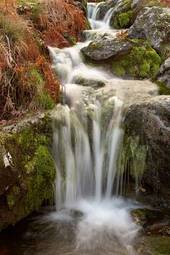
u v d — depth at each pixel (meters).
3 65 5.56
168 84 6.10
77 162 5.48
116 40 7.16
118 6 9.01
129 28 7.99
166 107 5.06
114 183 5.62
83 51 7.25
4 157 4.53
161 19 7.44
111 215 5.19
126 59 6.98
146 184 5.48
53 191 5.20
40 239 4.75
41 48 6.77
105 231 4.87
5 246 4.62
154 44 7.29
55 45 7.42
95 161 5.61
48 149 5.22
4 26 6.06
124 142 5.46
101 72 6.88
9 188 4.64
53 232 4.86
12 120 5.16
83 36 8.17
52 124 5.32
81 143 5.51
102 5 9.59
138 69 6.88
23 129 4.98
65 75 6.64
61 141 5.38
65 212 5.26
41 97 5.55
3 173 4.49
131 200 5.49
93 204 5.45
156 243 4.61
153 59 6.98
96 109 5.70
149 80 6.55
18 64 5.79
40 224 4.99
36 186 4.94
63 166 5.36
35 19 7.44
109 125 5.59
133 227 4.92
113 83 6.31
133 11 8.64
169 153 5.07
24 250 4.57
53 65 6.76
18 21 6.42
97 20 9.39
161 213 5.18
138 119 5.33
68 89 6.05
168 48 7.13
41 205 5.18
